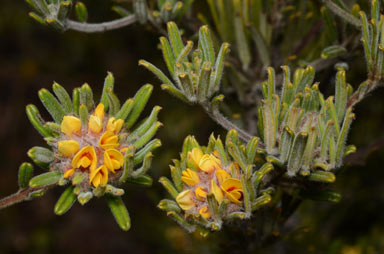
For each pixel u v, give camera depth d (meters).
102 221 0.68
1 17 0.65
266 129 0.23
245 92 0.30
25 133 0.71
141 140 0.23
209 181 0.22
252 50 0.29
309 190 0.24
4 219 0.66
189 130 0.44
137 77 0.62
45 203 0.68
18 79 0.72
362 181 0.38
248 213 0.22
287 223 0.34
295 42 0.29
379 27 0.23
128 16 0.27
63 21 0.25
